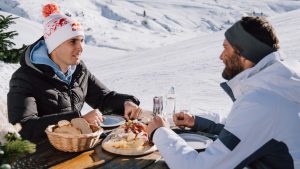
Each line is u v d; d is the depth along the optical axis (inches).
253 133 73.5
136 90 494.0
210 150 76.9
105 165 86.8
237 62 81.1
